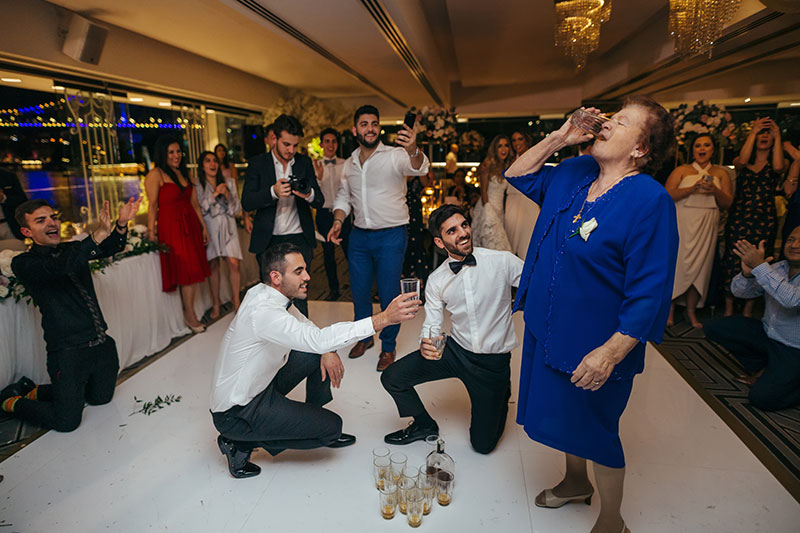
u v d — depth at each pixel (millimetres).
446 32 6684
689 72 6758
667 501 2268
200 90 6480
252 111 8711
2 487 2414
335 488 2389
